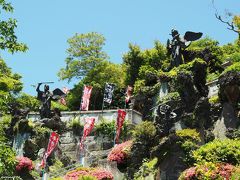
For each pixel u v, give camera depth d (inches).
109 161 1154.7
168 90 1280.8
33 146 1464.1
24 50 726.5
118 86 2057.1
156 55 2021.4
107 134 1514.5
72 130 1574.8
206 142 949.2
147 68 1975.9
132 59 2060.8
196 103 1026.7
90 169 1125.7
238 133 946.1
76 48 2210.9
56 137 1300.4
